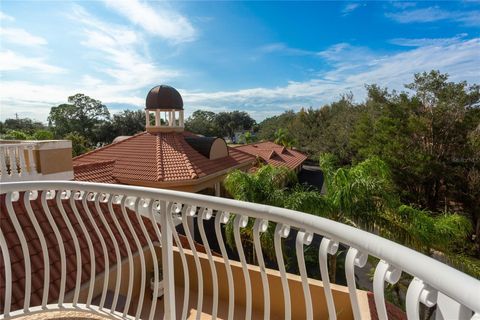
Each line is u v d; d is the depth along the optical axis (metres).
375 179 8.32
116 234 4.80
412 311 0.98
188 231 2.13
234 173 9.18
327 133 36.34
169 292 2.22
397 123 20.83
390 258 1.02
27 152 6.45
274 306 3.78
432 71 20.08
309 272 8.53
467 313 0.88
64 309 2.75
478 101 18.84
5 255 2.61
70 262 4.13
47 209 2.67
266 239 7.27
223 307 3.93
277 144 37.75
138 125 59.81
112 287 4.16
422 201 19.91
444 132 19.44
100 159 13.95
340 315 3.43
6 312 2.60
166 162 12.98
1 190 2.39
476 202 17.06
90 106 61.47
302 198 8.16
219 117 83.00
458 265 8.02
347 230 1.22
